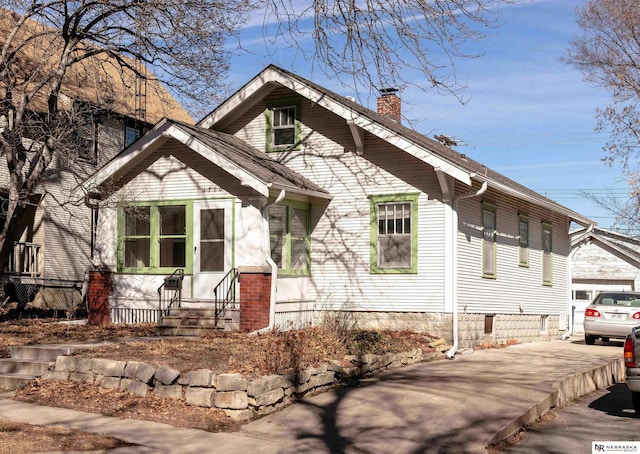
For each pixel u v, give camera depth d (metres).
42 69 21.03
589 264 35.44
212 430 9.20
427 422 9.73
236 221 17.00
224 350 12.02
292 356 11.49
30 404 10.23
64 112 18.94
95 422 9.31
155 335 15.84
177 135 17.02
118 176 18.30
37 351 12.49
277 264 17.45
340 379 12.15
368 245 18.06
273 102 19.48
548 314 24.30
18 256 23.03
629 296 22.61
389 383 12.27
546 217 24.53
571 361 16.45
